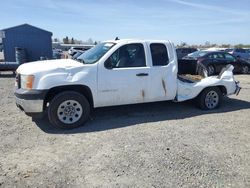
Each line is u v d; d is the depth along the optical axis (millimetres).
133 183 3713
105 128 5859
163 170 4059
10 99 8469
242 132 5805
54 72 5668
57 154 4559
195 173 3998
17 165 4164
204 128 5980
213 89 7570
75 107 5852
